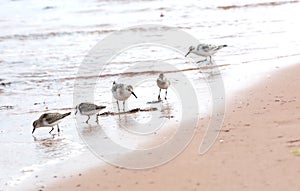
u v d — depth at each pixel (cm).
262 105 1402
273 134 1150
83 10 3900
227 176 955
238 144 1109
